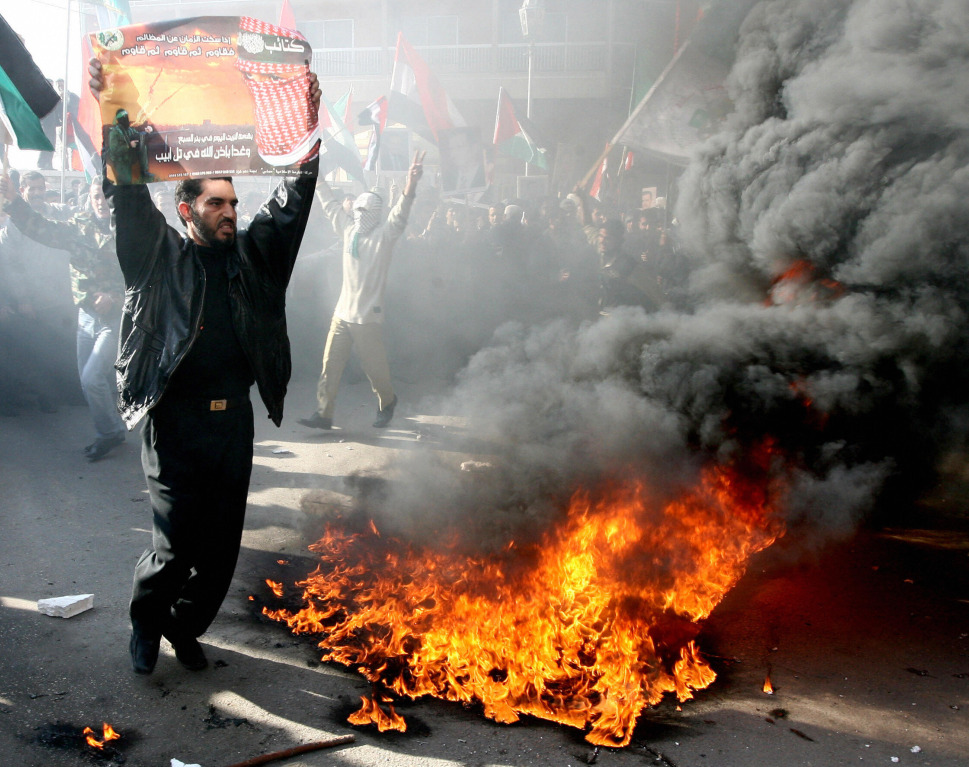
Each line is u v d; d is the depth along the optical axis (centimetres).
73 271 529
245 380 283
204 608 287
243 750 245
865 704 278
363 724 261
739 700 279
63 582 359
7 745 243
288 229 279
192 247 272
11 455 548
